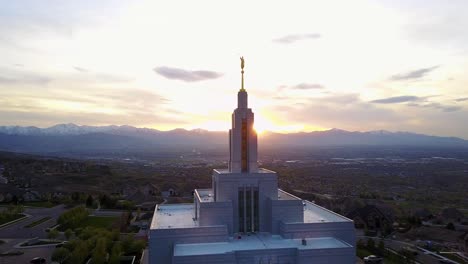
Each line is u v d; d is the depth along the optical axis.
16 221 169.75
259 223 88.19
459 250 130.00
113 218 175.38
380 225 163.50
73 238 133.62
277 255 74.56
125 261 112.12
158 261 78.19
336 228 84.12
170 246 78.44
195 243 79.00
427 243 135.38
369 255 120.81
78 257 102.44
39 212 190.88
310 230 83.06
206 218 83.25
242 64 95.25
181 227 80.44
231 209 84.00
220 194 87.06
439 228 161.12
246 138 93.06
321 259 74.81
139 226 160.62
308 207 106.44
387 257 118.94
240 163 92.81
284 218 86.12
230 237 83.12
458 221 182.88
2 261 113.44
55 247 129.00
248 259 73.75
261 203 88.44
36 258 112.88
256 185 88.44
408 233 154.75
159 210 105.06
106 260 110.00
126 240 119.25
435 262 115.62
